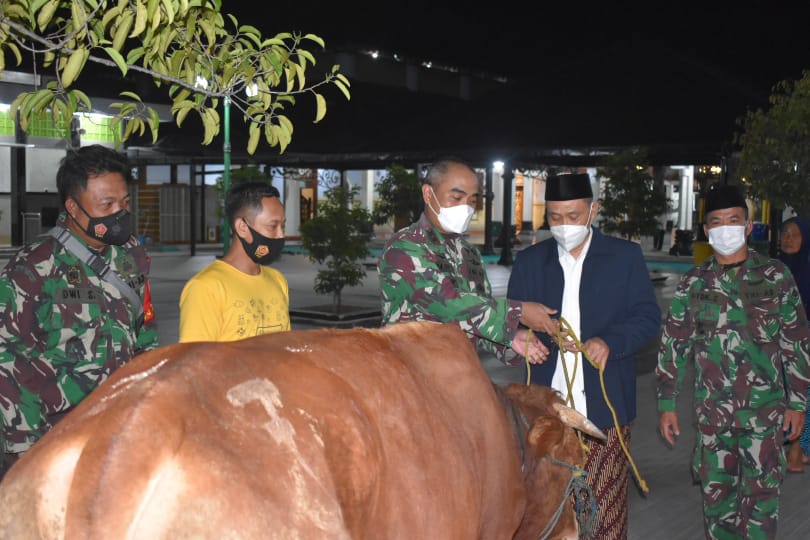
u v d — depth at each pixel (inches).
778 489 169.8
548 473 98.3
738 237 168.1
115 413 53.2
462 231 132.4
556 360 155.9
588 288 156.0
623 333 149.4
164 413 53.1
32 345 112.5
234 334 128.0
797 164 412.2
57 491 53.3
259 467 54.5
